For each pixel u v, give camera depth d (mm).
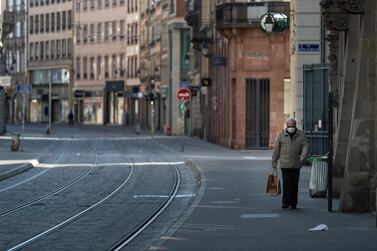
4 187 62094
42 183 65438
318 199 48656
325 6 43219
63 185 63625
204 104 151750
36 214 45156
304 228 36125
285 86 97375
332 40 53000
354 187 41219
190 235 34438
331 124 42031
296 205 44219
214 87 137875
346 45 45344
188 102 169000
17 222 41594
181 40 185875
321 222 38000
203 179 64562
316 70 73062
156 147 124938
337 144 48656
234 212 42906
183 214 42375
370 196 41156
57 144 132500
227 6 113688
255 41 114062
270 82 113875
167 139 155750
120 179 69000
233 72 115500
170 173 75688
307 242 31938
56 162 90875
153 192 58125
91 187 61875
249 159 91812
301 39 81125
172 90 185375
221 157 96000
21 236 36500
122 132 195875
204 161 87750
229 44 116812
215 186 58719
